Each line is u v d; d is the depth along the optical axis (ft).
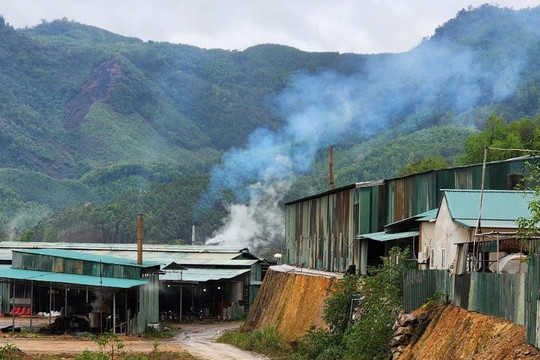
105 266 202.80
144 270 206.80
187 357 152.76
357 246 166.91
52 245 308.40
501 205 104.37
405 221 129.59
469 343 78.33
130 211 533.55
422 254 120.37
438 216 111.96
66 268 204.33
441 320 90.43
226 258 285.43
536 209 77.25
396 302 108.99
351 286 135.85
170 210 540.11
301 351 140.05
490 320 77.30
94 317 193.06
